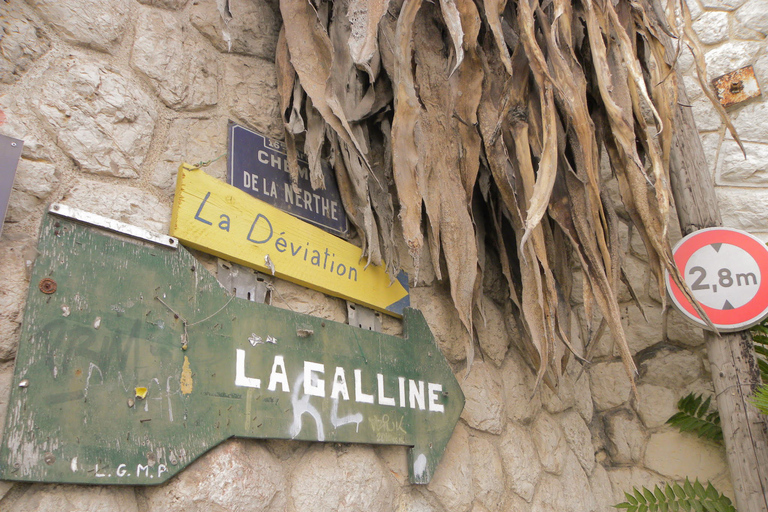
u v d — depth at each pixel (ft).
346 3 6.06
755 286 7.34
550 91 5.67
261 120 5.76
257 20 6.16
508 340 7.70
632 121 6.37
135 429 3.78
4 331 3.61
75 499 3.50
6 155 3.80
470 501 6.19
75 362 3.65
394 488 5.50
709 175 8.27
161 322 4.14
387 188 6.31
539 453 7.49
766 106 10.20
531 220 5.24
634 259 9.87
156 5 5.36
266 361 4.67
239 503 4.18
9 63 4.19
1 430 3.35
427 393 6.02
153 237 4.32
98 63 4.72
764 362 7.64
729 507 7.51
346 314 5.78
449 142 6.19
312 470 4.86
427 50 6.43
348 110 5.84
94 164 4.43
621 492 8.75
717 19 10.93
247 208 5.10
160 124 4.99
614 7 6.91
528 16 5.75
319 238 5.64
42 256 3.72
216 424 4.20
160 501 3.85
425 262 6.87
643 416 9.11
